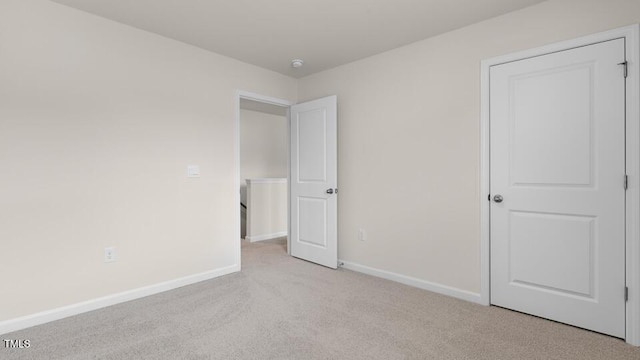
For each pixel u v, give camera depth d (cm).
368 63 326
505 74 239
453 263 267
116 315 228
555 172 219
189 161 296
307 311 235
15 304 207
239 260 337
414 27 261
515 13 234
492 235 247
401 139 300
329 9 233
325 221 354
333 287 287
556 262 220
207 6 229
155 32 270
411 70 292
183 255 291
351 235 343
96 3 224
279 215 539
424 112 284
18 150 208
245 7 230
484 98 248
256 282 300
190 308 241
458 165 264
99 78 242
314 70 369
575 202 212
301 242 385
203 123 306
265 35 276
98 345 187
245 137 580
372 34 274
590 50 205
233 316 227
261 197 514
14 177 207
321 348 185
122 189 254
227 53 317
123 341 192
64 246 226
